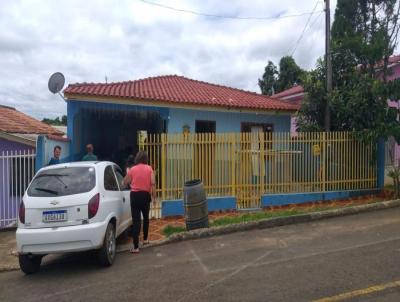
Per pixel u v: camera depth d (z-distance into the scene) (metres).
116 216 7.26
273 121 14.73
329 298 4.82
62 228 6.35
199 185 8.80
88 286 5.84
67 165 7.12
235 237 8.25
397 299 4.70
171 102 12.66
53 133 14.45
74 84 13.08
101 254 6.63
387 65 13.29
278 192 11.40
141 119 15.61
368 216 9.39
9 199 10.53
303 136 11.59
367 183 12.30
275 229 8.73
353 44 12.45
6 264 7.42
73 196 6.51
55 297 5.50
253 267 6.16
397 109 11.83
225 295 5.12
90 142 15.07
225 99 14.16
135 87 14.32
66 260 7.48
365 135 11.69
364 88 11.92
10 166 10.56
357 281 5.30
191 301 5.00
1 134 10.77
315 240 7.53
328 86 12.33
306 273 5.71
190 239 8.34
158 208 10.58
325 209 10.34
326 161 11.84
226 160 10.93
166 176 10.56
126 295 5.36
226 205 10.91
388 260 6.06
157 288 5.53
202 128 13.81
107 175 7.51
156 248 7.86
